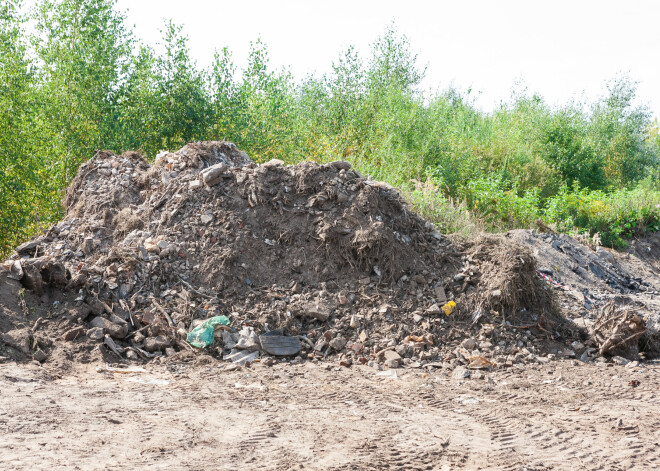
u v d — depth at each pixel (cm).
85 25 1507
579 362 749
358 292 802
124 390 541
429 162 1758
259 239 830
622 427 486
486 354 739
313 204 865
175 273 782
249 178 880
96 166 973
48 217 1374
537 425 491
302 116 2012
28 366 586
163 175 920
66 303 696
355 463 383
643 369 725
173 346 695
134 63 1558
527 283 824
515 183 1938
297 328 747
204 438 418
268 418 479
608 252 1584
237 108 1634
